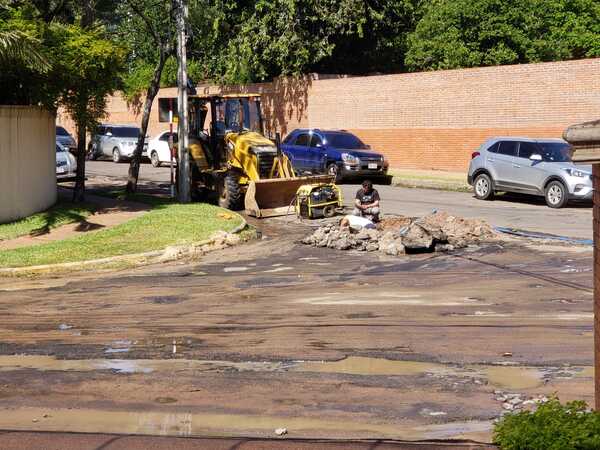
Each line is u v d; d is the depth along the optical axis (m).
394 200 23.61
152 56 43.12
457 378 7.50
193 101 22.86
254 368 8.01
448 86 30.11
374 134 33.28
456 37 33.66
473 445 5.76
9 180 18.62
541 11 33.31
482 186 23.53
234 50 36.91
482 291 11.28
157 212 19.58
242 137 21.50
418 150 31.58
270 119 38.03
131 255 15.16
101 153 40.22
